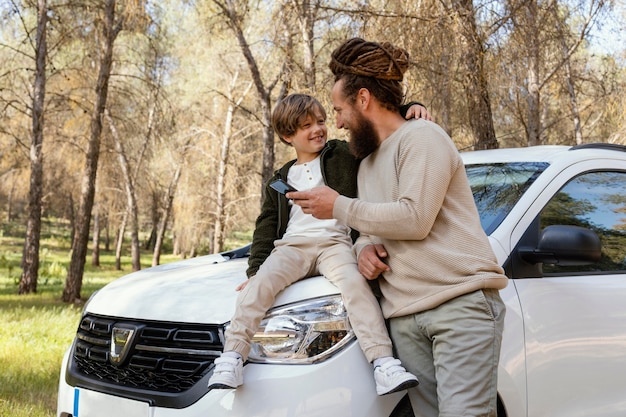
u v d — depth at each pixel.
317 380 2.45
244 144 28.72
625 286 3.28
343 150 2.95
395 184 2.57
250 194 27.48
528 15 8.30
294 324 2.54
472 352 2.39
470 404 2.37
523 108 11.35
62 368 3.21
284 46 11.47
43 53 17.89
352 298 2.55
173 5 16.92
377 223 2.46
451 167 2.50
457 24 7.79
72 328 9.61
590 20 9.88
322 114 3.01
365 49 2.64
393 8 8.41
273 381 2.46
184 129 27.25
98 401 2.85
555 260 2.91
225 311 2.67
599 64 14.41
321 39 10.79
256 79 14.15
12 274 25.78
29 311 12.04
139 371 2.76
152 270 3.68
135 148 29.83
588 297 3.12
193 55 25.16
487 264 2.46
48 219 63.69
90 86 21.19
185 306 2.77
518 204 3.12
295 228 2.88
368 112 2.68
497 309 2.47
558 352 2.94
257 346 2.55
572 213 3.29
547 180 3.27
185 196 29.09
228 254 3.97
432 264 2.47
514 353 2.79
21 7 17.38
